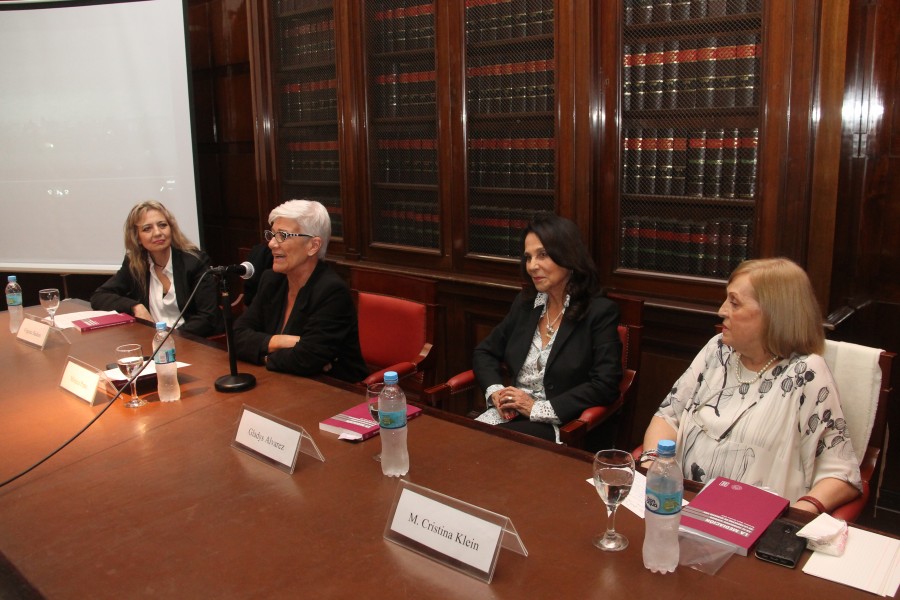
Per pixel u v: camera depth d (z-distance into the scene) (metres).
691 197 2.73
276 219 2.52
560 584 1.17
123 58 4.43
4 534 1.39
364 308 3.08
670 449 1.19
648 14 2.72
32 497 1.54
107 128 4.54
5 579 1.24
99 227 4.67
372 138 3.75
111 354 2.60
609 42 2.81
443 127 3.40
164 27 4.35
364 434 1.79
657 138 2.78
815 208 2.41
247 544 1.33
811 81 2.34
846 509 1.63
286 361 2.36
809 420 1.69
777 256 2.51
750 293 1.73
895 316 2.70
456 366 3.60
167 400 2.10
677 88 2.71
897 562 1.22
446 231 3.52
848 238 2.57
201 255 3.43
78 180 4.63
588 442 2.53
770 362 1.78
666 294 2.84
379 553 1.28
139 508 1.47
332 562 1.26
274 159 4.24
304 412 1.99
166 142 4.48
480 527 1.22
